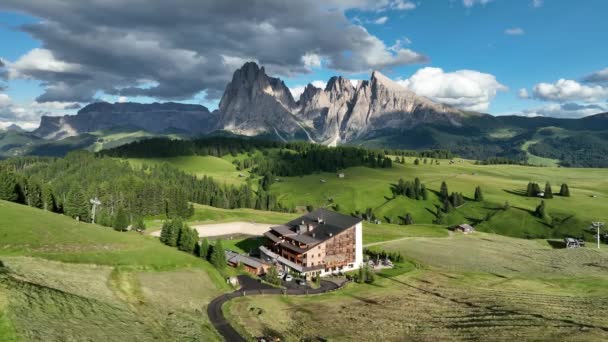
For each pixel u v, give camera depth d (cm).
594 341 6619
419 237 17738
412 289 10569
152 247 11244
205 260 11781
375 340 7206
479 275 11894
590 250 15388
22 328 4734
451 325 7775
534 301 9056
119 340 5500
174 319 7231
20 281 6288
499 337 7031
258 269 11981
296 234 13712
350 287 10975
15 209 11256
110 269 8969
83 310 6097
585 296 9338
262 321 8050
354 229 13338
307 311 8900
